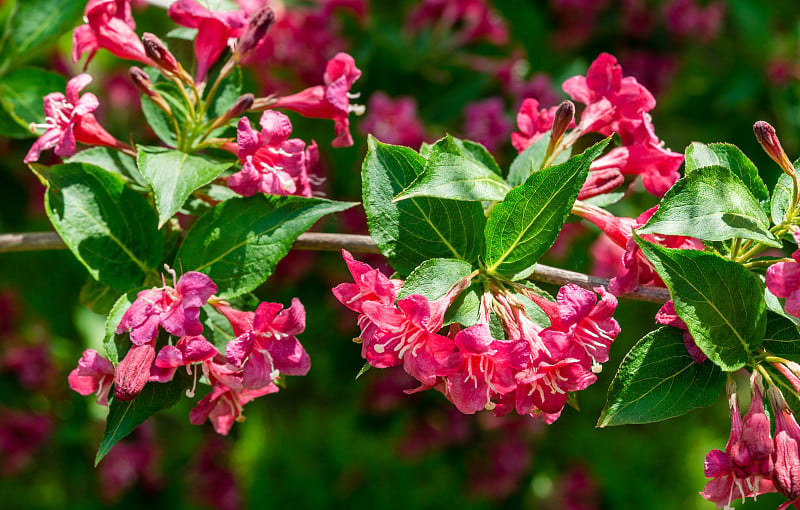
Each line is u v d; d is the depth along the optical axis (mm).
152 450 1366
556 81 1259
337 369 1371
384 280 713
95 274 764
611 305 716
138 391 724
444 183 730
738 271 720
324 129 1099
